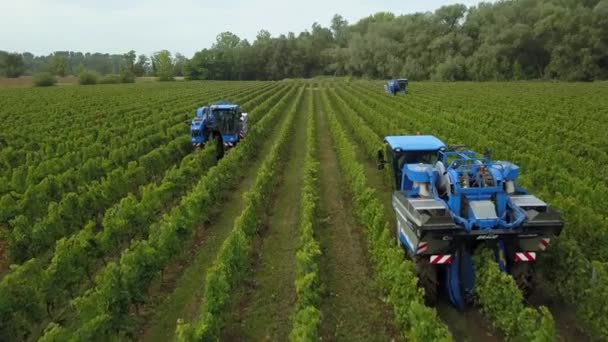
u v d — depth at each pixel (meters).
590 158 20.80
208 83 107.94
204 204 14.41
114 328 8.85
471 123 29.97
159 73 143.88
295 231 13.95
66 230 13.95
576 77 83.06
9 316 8.91
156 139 25.72
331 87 85.62
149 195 14.68
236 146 22.78
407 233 9.59
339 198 16.94
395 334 8.86
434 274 8.89
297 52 139.38
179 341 7.46
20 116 41.22
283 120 37.62
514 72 91.44
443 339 6.89
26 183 18.31
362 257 12.02
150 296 10.75
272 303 10.10
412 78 105.81
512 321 7.77
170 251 11.43
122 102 54.28
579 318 8.77
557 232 8.53
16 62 137.50
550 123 30.52
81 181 18.33
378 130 30.30
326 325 9.20
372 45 117.88
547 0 95.38
